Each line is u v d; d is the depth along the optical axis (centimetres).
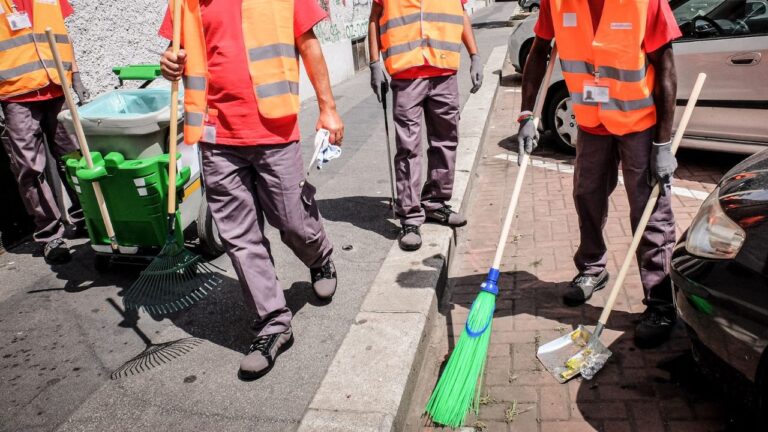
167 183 344
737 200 234
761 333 206
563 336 297
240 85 260
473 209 492
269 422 247
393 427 235
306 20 266
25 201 399
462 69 1016
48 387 281
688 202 460
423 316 302
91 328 328
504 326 324
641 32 248
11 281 386
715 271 223
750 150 476
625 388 268
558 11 270
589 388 271
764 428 217
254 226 284
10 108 385
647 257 288
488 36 1634
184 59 259
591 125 280
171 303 316
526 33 838
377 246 397
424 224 415
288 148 277
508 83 972
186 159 376
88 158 325
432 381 291
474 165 545
